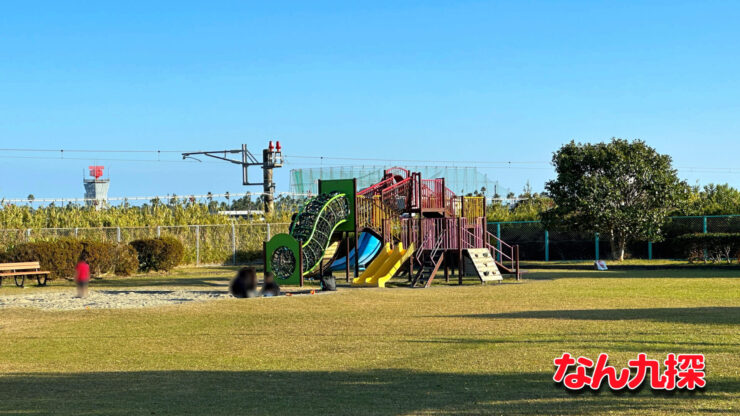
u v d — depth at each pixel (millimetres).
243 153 59094
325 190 29297
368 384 9391
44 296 23828
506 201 56594
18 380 10070
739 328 13492
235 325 15531
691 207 39344
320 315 17016
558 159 38719
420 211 28875
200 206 49531
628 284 24500
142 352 12328
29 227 42000
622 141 38188
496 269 27234
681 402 8141
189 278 32188
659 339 12289
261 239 45094
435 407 8094
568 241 41656
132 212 46875
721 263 34062
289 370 10469
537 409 7926
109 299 22281
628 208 36562
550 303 18703
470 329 14078
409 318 16094
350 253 32094
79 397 8922
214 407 8281
